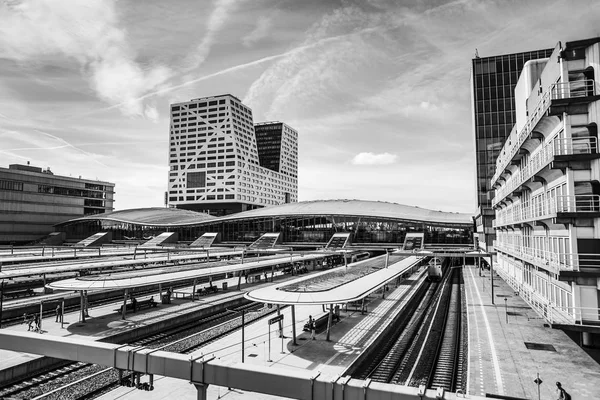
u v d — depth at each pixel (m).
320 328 31.44
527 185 30.73
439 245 84.81
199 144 172.38
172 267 52.28
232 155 167.75
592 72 21.73
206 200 169.12
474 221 86.25
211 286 49.84
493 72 86.75
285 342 27.52
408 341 30.12
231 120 169.12
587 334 24.88
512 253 36.91
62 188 127.12
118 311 37.25
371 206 100.31
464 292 50.53
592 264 20.67
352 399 10.88
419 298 48.88
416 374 23.19
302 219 95.75
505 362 22.36
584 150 21.30
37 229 118.81
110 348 13.63
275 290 28.33
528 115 34.75
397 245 86.69
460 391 20.08
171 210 135.38
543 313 22.67
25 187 115.88
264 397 18.09
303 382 11.45
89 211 136.12
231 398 17.97
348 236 88.12
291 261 64.69
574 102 21.22
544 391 18.22
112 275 37.28
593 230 20.84
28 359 22.19
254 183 183.12
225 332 31.27
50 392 19.16
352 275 37.78
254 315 38.03
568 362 22.31
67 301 40.66
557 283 24.91
